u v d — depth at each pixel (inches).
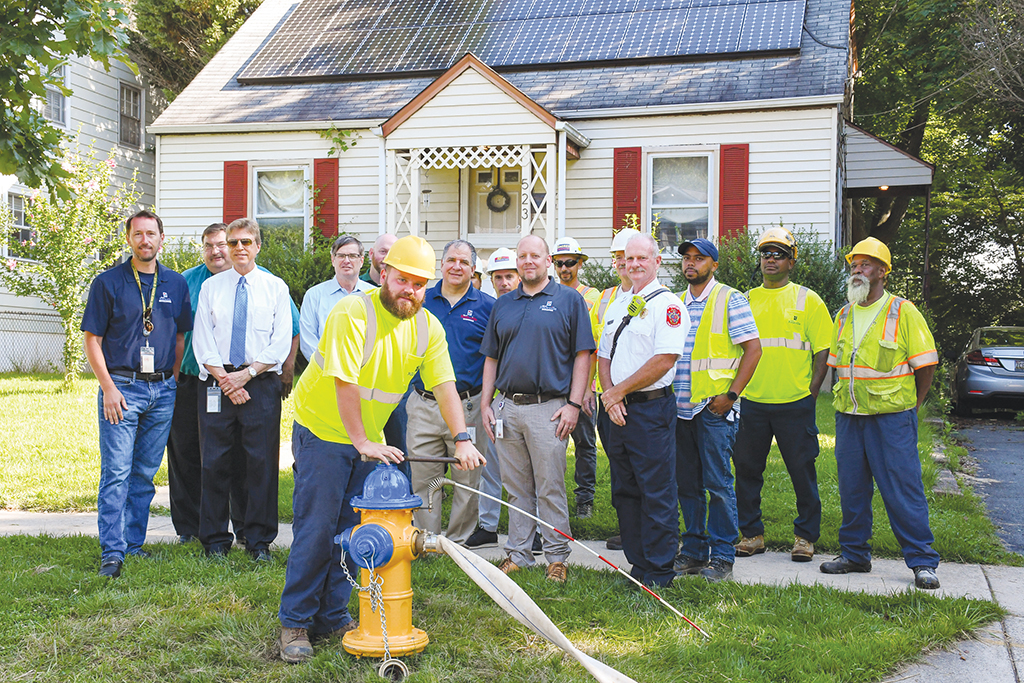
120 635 165.3
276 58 677.9
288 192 619.8
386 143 567.2
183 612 176.1
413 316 153.9
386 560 148.9
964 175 1041.5
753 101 540.1
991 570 215.8
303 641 158.4
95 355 208.8
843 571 214.7
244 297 221.3
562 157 542.3
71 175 270.4
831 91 531.5
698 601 187.3
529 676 149.7
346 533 153.5
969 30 711.1
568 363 209.9
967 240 1087.0
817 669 152.3
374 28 699.4
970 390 557.0
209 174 623.5
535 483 213.0
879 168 618.2
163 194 629.6
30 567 205.6
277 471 224.7
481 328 237.0
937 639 165.9
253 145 617.0
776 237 232.4
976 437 470.9
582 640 165.9
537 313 208.4
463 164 573.6
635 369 198.2
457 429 159.5
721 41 593.9
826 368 228.4
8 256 657.0
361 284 243.9
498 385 211.5
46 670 151.6
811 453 228.5
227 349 219.9
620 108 561.6
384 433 227.9
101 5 234.2
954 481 311.7
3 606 178.7
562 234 543.2
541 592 192.1
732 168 551.5
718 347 208.4
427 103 559.5
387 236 251.4
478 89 551.5
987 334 605.6
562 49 624.7
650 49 604.1
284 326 224.5
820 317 229.6
